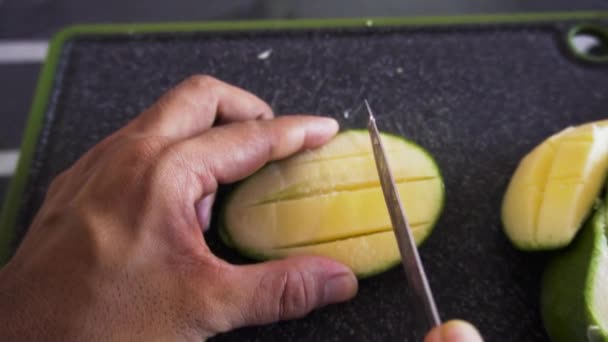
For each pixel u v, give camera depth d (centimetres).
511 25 38
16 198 34
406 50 38
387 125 35
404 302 30
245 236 31
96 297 25
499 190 33
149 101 36
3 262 32
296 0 46
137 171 27
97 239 26
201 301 26
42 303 25
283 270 27
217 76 37
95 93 37
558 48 38
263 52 38
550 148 31
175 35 38
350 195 31
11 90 43
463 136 35
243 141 29
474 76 37
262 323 27
